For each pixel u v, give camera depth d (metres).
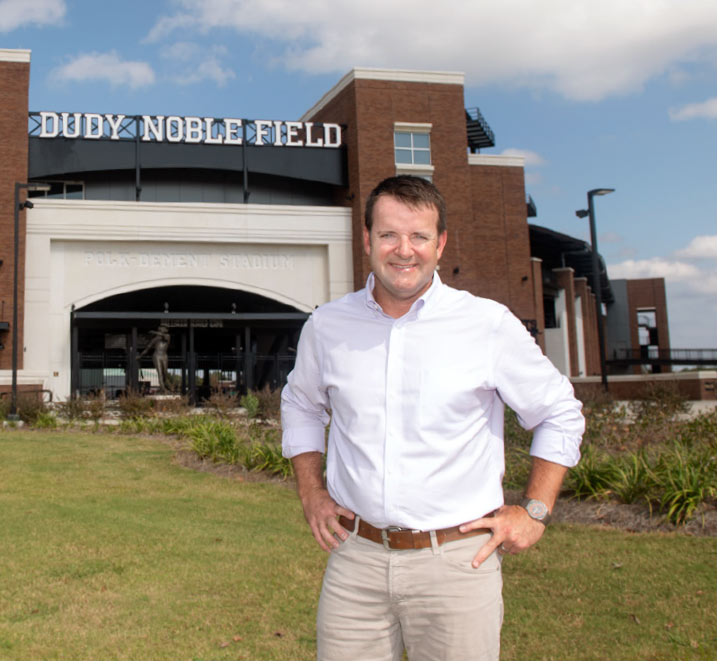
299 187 40.81
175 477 11.16
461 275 39.06
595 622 5.15
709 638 4.80
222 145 37.69
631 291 84.00
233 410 22.30
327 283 38.31
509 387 2.55
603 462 9.37
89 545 6.98
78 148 35.84
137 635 4.88
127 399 22.06
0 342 33.09
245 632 5.00
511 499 8.77
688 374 31.67
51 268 35.06
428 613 2.50
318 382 2.80
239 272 37.50
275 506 9.11
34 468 11.52
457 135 39.81
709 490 7.88
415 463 2.48
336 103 40.78
